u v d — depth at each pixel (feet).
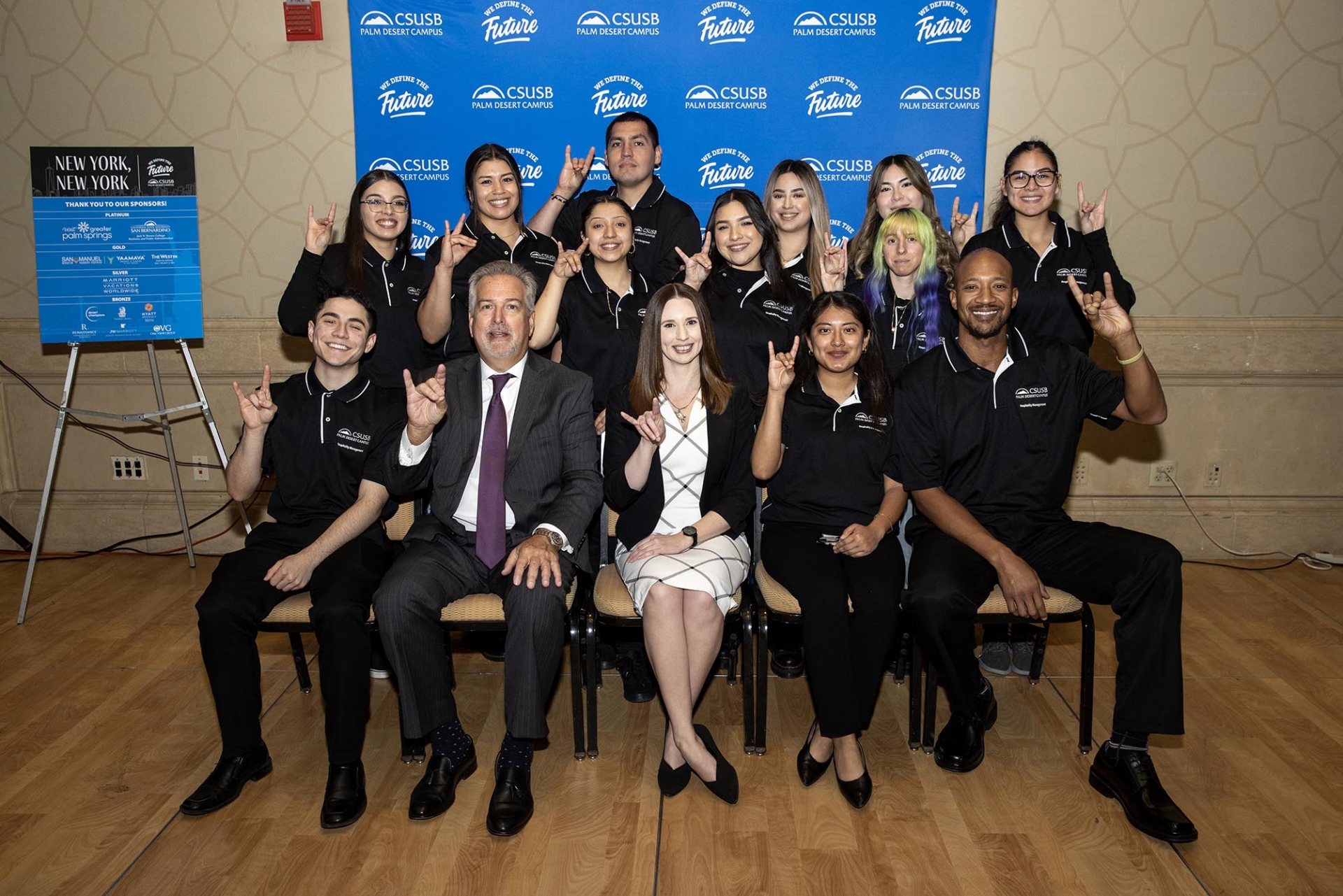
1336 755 8.70
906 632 9.11
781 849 7.43
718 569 8.32
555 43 12.87
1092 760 8.72
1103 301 8.46
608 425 9.18
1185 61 12.71
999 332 8.84
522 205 12.34
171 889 6.98
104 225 12.12
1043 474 8.93
